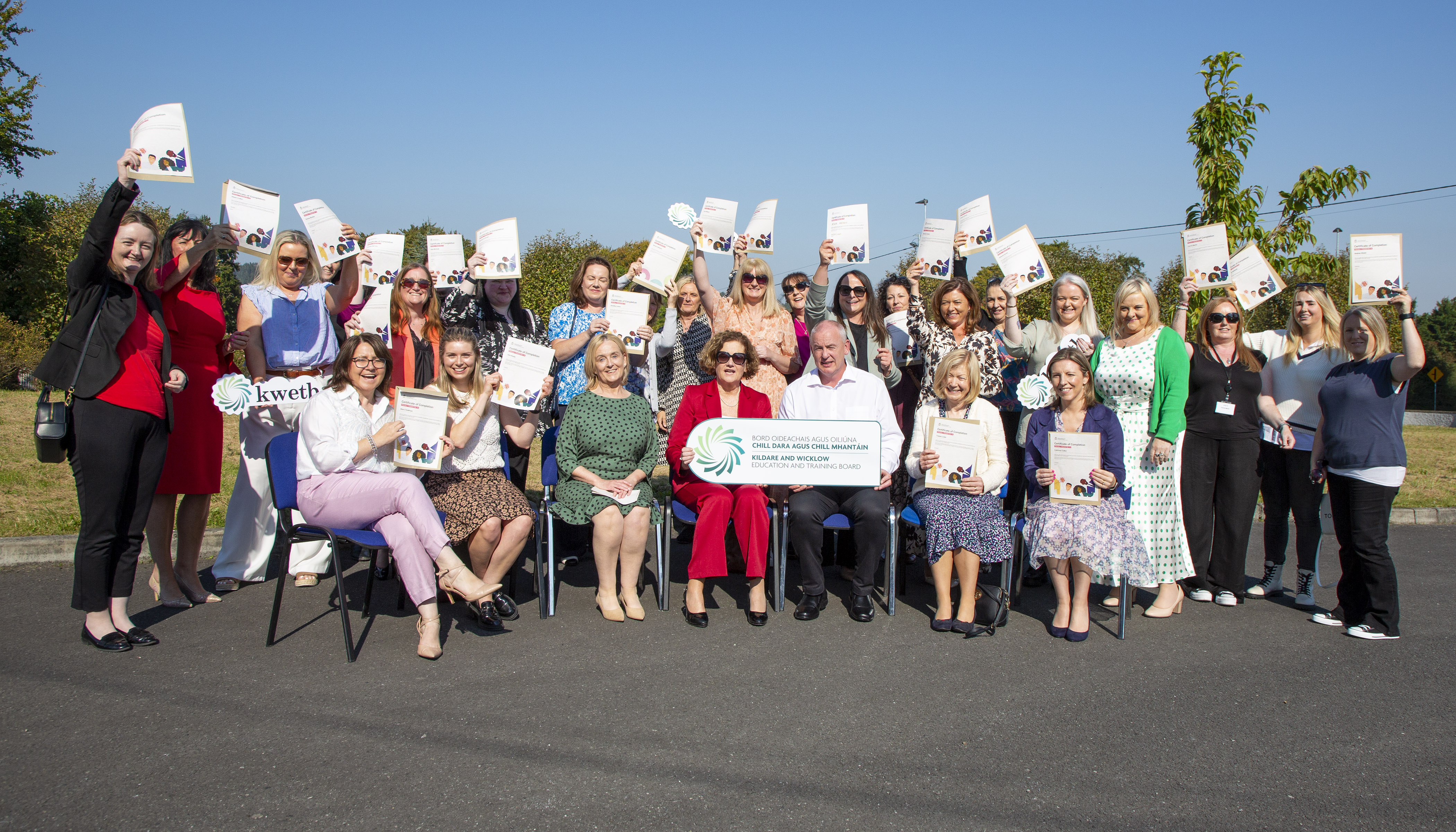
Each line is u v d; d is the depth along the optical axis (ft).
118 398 13.47
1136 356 17.07
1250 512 17.60
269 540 18.01
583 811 9.10
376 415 15.75
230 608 16.16
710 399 17.28
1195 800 9.65
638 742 10.75
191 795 9.24
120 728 10.82
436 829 8.70
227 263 59.41
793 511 16.17
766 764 10.25
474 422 15.74
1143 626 16.29
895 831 8.84
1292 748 11.00
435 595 13.91
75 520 21.20
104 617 13.69
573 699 12.09
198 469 16.11
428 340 18.56
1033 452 16.60
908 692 12.64
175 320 15.90
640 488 16.33
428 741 10.65
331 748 10.41
